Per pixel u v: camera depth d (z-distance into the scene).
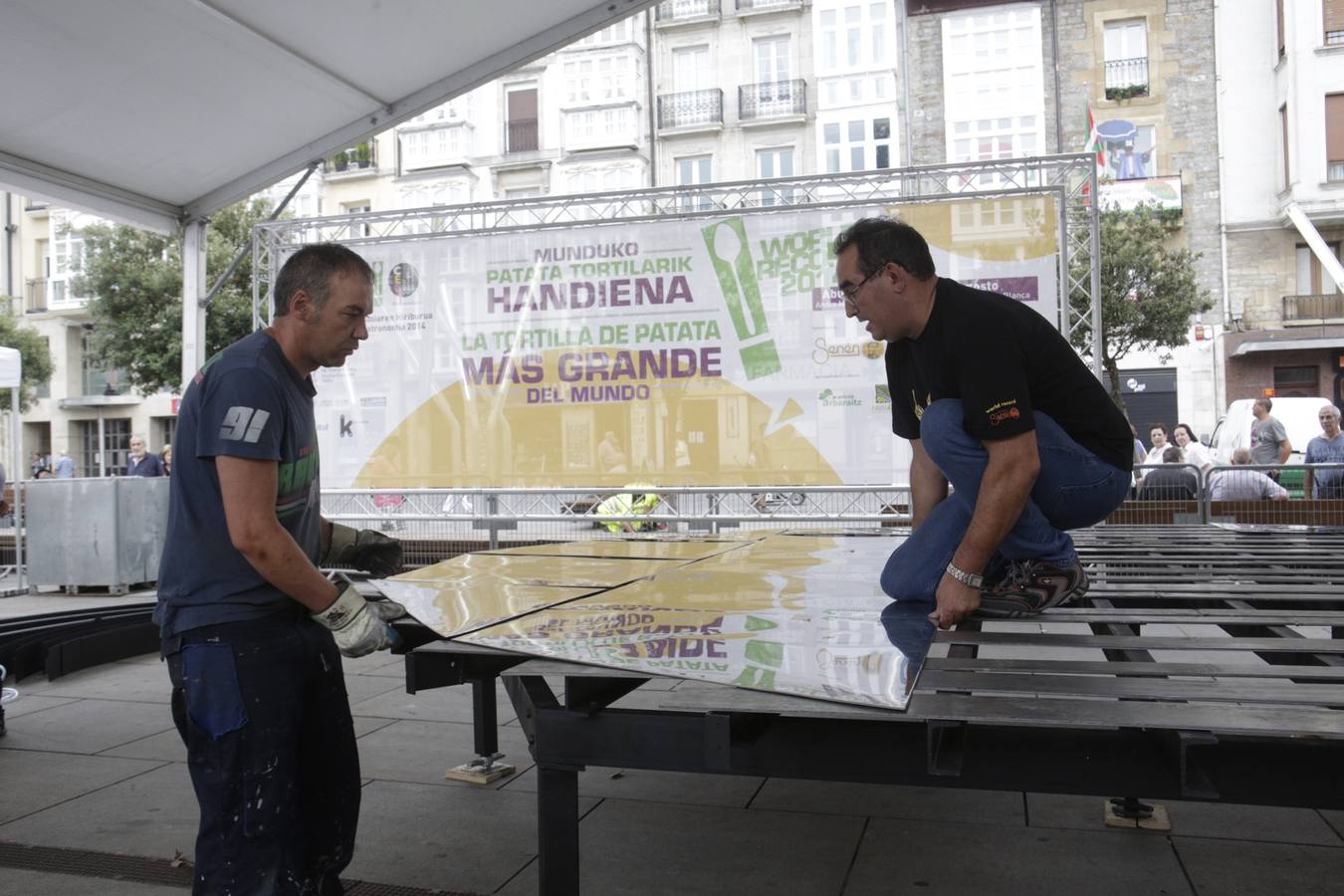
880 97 25.98
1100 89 24.53
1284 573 3.26
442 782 3.57
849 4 26.09
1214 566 3.52
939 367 2.53
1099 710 1.63
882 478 8.51
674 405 8.88
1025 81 24.98
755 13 27.12
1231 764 1.63
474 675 2.27
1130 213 21.25
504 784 3.55
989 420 2.37
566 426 9.09
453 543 9.48
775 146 27.28
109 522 9.05
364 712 4.64
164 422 30.75
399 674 5.54
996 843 2.92
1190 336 23.69
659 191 8.85
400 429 9.41
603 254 8.98
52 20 5.95
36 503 9.23
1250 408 15.20
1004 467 2.35
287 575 2.03
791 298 8.63
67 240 30.81
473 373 9.26
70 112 7.10
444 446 9.32
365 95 7.66
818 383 8.61
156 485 9.51
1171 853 2.82
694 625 2.34
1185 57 24.06
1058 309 8.26
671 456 8.90
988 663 2.05
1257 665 2.00
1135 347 23.89
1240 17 23.78
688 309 8.83
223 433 2.03
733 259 8.73
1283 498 8.49
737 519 8.41
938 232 8.35
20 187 7.86
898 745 1.76
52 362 28.55
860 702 1.64
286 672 2.11
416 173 29.31
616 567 3.66
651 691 4.21
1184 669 1.97
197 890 2.06
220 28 6.37
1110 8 24.41
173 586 2.10
